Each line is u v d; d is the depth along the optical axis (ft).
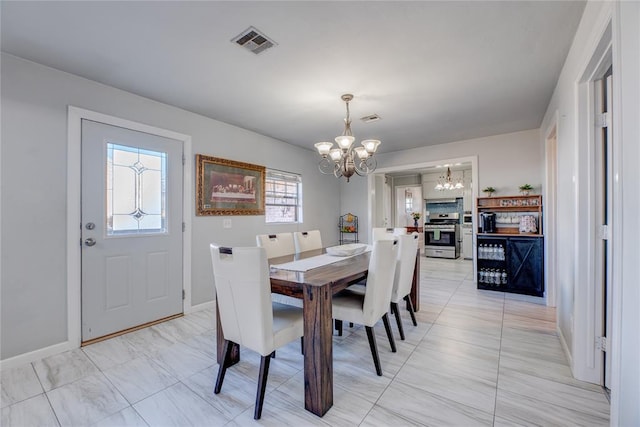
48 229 7.53
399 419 5.15
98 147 8.45
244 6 5.45
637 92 3.85
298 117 11.50
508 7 5.55
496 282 13.42
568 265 7.33
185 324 9.68
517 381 6.24
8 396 5.86
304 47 6.80
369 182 18.54
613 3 4.00
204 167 11.22
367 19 5.85
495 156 14.30
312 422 5.11
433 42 6.64
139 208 9.39
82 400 5.73
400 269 8.28
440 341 8.23
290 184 15.92
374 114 11.19
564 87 7.64
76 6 5.38
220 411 5.41
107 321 8.59
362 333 8.88
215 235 11.73
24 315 7.16
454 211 24.89
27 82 7.24
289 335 5.79
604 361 6.06
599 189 6.09
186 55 7.10
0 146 6.85
